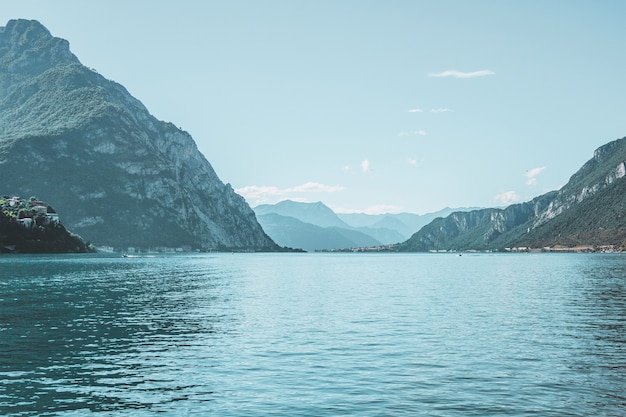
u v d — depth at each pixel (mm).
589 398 28297
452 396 28734
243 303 73000
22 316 58125
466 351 40125
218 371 34031
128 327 51031
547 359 37312
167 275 140250
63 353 39188
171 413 26156
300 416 25734
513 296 83750
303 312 63219
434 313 62406
